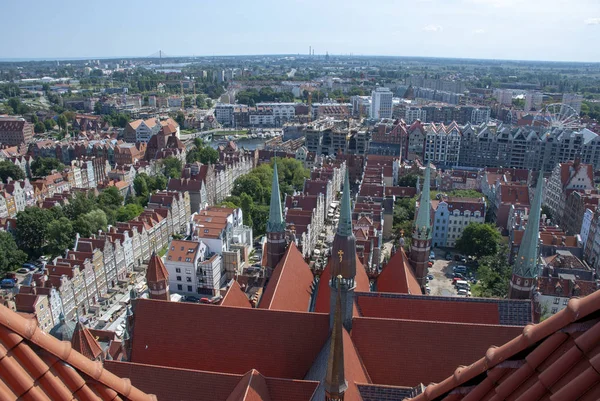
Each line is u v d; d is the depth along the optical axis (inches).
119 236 5861.2
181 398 2198.6
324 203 7623.0
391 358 2406.5
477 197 7637.8
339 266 2362.2
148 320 2623.0
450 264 6264.8
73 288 4879.4
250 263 6250.0
